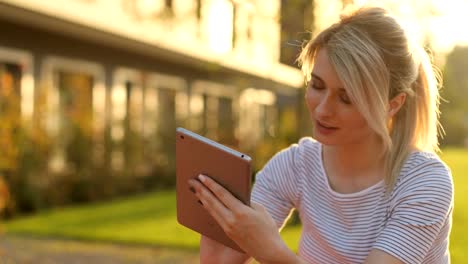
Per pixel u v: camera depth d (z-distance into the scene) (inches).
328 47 72.8
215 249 81.1
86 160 510.3
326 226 81.0
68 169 498.9
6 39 465.7
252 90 916.0
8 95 422.6
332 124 74.2
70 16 464.1
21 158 434.9
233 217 68.9
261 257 69.2
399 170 77.2
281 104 1034.7
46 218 417.4
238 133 690.2
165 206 482.6
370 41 71.8
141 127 618.2
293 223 377.4
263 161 542.6
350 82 70.8
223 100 845.8
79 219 412.2
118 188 546.6
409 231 74.5
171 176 631.2
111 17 516.4
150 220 404.2
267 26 404.2
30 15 444.8
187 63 721.6
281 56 373.1
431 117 79.5
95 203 505.7
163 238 338.3
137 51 626.8
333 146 81.9
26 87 483.8
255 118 898.1
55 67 518.6
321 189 81.9
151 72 664.4
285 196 86.0
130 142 570.9
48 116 473.7
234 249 75.8
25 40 484.4
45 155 460.8
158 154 621.3
